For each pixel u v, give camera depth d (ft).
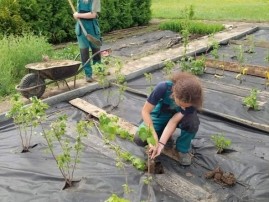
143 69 22.44
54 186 11.71
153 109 12.51
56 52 27.25
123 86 18.45
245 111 17.08
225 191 11.28
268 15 41.88
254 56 25.59
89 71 20.80
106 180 11.90
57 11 32.35
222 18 41.06
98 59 21.26
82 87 19.74
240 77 21.20
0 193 11.44
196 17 41.88
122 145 14.19
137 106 18.01
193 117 12.01
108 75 21.84
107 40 33.30
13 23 28.02
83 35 20.17
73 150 13.78
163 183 11.69
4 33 27.55
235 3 54.39
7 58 21.36
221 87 20.02
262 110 17.11
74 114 17.25
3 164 13.03
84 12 19.79
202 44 28.86
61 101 18.69
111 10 37.01
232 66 22.39
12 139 14.89
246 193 11.19
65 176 11.79
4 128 15.93
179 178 11.98
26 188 11.68
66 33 33.53
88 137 14.85
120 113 17.28
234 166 12.62
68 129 15.55
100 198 11.04
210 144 14.06
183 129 12.17
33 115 13.34
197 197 10.99
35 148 14.10
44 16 31.22
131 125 15.47
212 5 52.60
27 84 17.83
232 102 18.07
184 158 12.60
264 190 11.28
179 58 25.05
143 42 31.91
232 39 30.32
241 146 13.92
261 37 31.68
